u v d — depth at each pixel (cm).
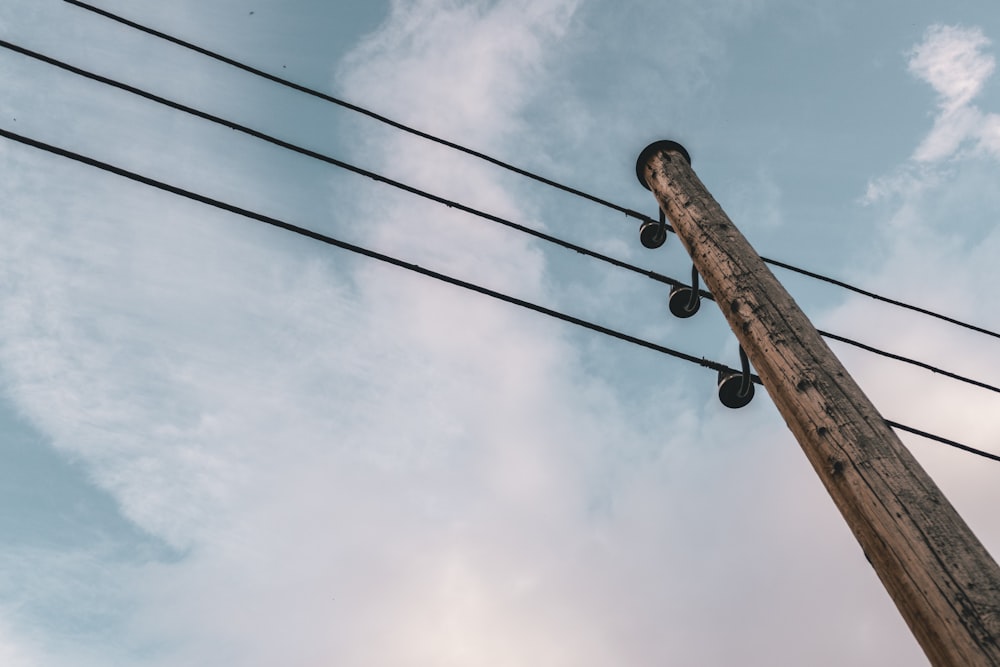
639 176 460
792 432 309
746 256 366
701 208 400
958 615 233
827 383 303
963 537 252
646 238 514
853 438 283
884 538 258
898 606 253
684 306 491
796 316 333
